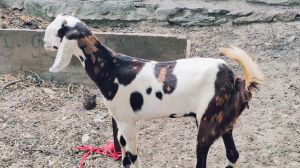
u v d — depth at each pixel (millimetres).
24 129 2602
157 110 1925
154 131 2596
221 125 1866
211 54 3494
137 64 1939
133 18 3961
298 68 3258
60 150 2436
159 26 3951
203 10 3951
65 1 3996
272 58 3408
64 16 1962
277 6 4023
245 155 2387
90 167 2316
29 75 3111
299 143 2477
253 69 1815
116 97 1948
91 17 3943
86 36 1924
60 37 1938
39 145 2469
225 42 3674
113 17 3957
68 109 2803
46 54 3045
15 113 2750
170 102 1887
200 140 1878
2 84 3023
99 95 2963
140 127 2633
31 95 2930
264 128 2613
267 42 3637
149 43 2996
